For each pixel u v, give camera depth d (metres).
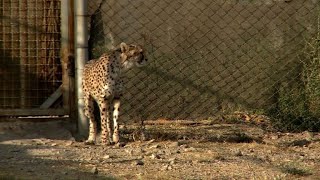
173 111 22.34
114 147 18.23
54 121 20.31
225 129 20.97
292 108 21.42
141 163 15.70
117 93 19.23
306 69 21.77
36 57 20.27
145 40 21.97
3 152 17.08
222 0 22.16
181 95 22.33
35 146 18.00
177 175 14.51
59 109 20.23
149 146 18.22
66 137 19.64
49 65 20.33
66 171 14.84
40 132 19.84
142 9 21.95
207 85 22.38
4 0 20.09
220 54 22.31
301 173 14.77
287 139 19.62
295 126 21.23
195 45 22.23
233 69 22.34
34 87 20.31
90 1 21.52
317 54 21.61
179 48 22.20
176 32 22.14
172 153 17.08
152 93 22.20
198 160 16.11
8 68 20.23
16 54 20.23
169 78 22.23
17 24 20.17
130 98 22.12
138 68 22.06
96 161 16.02
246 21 22.22
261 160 16.25
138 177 14.21
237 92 22.42
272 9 22.22
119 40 21.83
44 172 14.71
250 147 18.14
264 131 20.86
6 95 20.25
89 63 19.66
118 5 21.75
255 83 22.38
